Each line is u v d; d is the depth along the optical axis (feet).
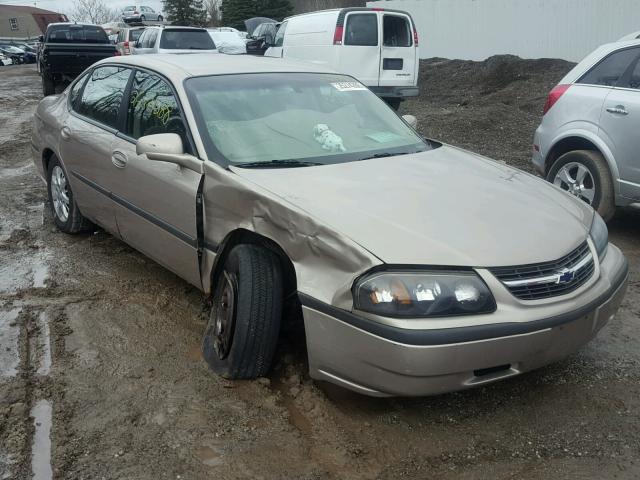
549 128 20.77
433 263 8.98
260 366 10.95
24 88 75.87
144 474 8.87
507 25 61.52
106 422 10.05
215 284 12.26
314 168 11.84
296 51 45.65
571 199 12.18
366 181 11.24
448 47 68.08
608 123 18.67
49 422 10.03
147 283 15.56
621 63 19.06
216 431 9.84
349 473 8.95
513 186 11.89
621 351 12.33
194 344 12.60
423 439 9.70
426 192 10.89
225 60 15.35
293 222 10.01
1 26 281.33
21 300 14.55
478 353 8.87
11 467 8.99
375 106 15.23
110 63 16.89
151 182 13.30
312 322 9.60
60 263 16.81
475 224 9.93
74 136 16.83
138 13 173.37
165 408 10.41
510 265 9.24
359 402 10.62
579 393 10.88
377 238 9.30
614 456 9.27
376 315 8.87
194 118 12.66
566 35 56.70
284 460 9.20
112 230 15.90
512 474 8.92
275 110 13.50
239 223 11.09
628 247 18.60
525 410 10.42
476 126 37.06
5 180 26.48
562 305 9.48
